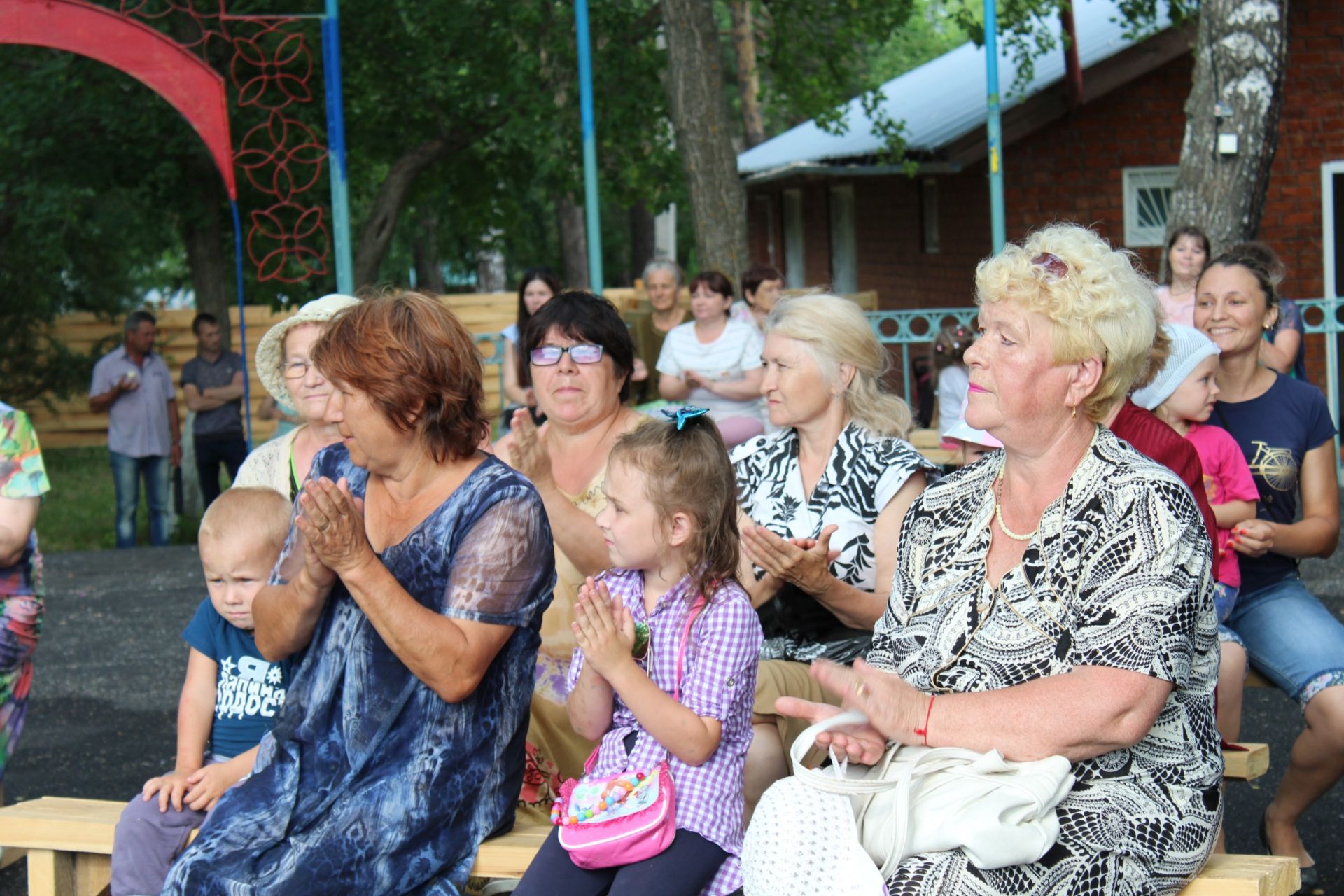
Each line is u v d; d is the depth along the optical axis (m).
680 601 3.12
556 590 3.85
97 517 14.55
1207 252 7.79
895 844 2.54
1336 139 13.54
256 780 3.11
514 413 3.65
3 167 14.77
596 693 3.14
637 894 2.87
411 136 16.25
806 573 3.55
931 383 11.36
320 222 10.46
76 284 19.73
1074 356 2.63
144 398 11.39
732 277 11.69
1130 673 2.54
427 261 28.47
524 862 3.07
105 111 13.98
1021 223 14.33
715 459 3.11
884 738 2.80
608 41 14.91
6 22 8.55
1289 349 6.71
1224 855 2.91
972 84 17.27
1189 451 3.50
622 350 4.09
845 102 16.70
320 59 14.68
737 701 3.07
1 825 3.52
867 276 19.25
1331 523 4.30
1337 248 13.88
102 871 3.60
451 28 14.93
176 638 7.95
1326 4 13.34
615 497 3.09
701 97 11.54
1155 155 14.08
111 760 5.87
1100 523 2.66
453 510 2.97
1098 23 16.81
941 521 2.92
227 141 9.31
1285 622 4.18
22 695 4.34
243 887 2.87
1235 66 8.64
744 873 2.65
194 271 15.05
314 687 3.06
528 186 18.59
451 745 2.99
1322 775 4.06
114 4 13.66
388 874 2.94
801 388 3.90
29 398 18.69
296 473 4.33
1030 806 2.52
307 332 4.23
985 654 2.74
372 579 2.78
